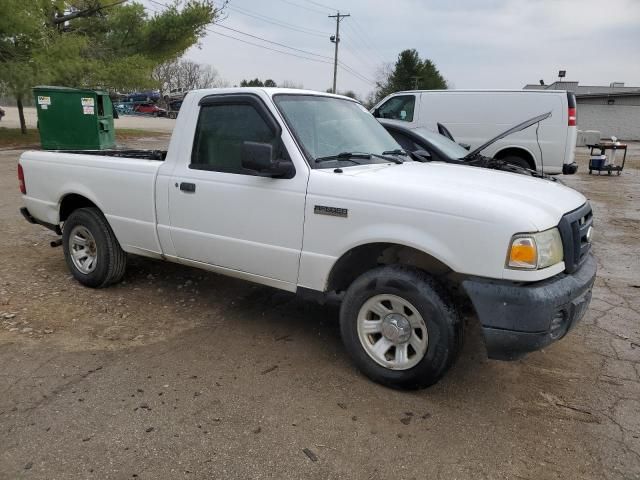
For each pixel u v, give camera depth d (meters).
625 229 8.77
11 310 4.59
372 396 3.43
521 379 3.71
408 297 3.32
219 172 4.07
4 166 13.64
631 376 3.78
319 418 3.16
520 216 3.02
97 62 21.11
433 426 3.13
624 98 43.31
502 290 3.04
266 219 3.83
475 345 4.22
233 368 3.73
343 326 3.66
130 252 4.88
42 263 5.95
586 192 12.98
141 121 42.88
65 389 3.39
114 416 3.11
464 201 3.13
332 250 3.56
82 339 4.11
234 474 2.67
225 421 3.10
